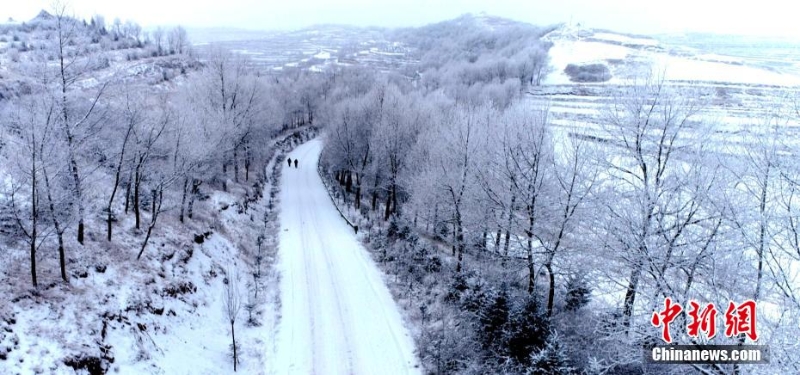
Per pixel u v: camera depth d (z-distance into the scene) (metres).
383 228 38.28
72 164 18.28
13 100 16.72
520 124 22.36
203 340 20.02
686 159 16.48
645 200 16.12
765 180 12.48
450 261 30.27
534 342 17.16
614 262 17.62
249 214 39.66
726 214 13.23
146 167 24.89
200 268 25.44
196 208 33.00
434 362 18.77
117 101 21.41
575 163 18.62
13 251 17.62
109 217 21.88
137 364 16.25
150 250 23.31
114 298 18.28
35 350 14.06
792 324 11.05
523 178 20.42
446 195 29.09
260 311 23.45
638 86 17.33
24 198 18.98
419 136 39.91
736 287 13.07
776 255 11.92
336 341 20.64
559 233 19.30
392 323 22.25
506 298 18.91
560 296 21.92
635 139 17.48
